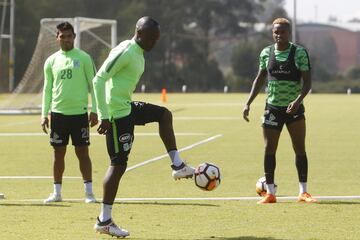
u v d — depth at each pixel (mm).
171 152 24844
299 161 30188
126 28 197500
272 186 29922
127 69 23484
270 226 24984
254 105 111062
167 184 36125
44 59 94062
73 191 34094
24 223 25469
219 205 29203
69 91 30188
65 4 193000
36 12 187250
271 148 30000
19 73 179125
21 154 49844
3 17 166500
